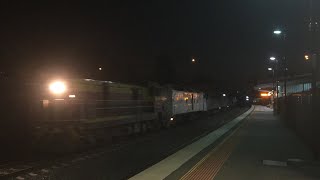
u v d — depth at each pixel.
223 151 17.52
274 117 51.59
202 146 19.41
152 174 12.12
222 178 11.51
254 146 19.38
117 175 12.63
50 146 17.97
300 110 24.25
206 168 13.19
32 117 18.50
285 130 29.67
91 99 20.36
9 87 19.16
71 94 18.52
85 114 19.31
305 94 21.67
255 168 13.17
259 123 38.62
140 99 28.25
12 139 18.59
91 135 19.67
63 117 18.28
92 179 11.95
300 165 13.70
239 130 29.67
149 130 30.02
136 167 14.08
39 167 13.49
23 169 12.80
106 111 22.05
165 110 33.78
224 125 35.62
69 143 17.95
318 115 15.68
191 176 11.82
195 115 48.81
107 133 22.03
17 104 18.94
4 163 14.40
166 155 17.17
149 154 17.47
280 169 13.01
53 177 12.12
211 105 60.72
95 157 16.28
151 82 31.70
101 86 21.77
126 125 25.20
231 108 94.44
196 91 49.53
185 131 30.48
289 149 18.19
